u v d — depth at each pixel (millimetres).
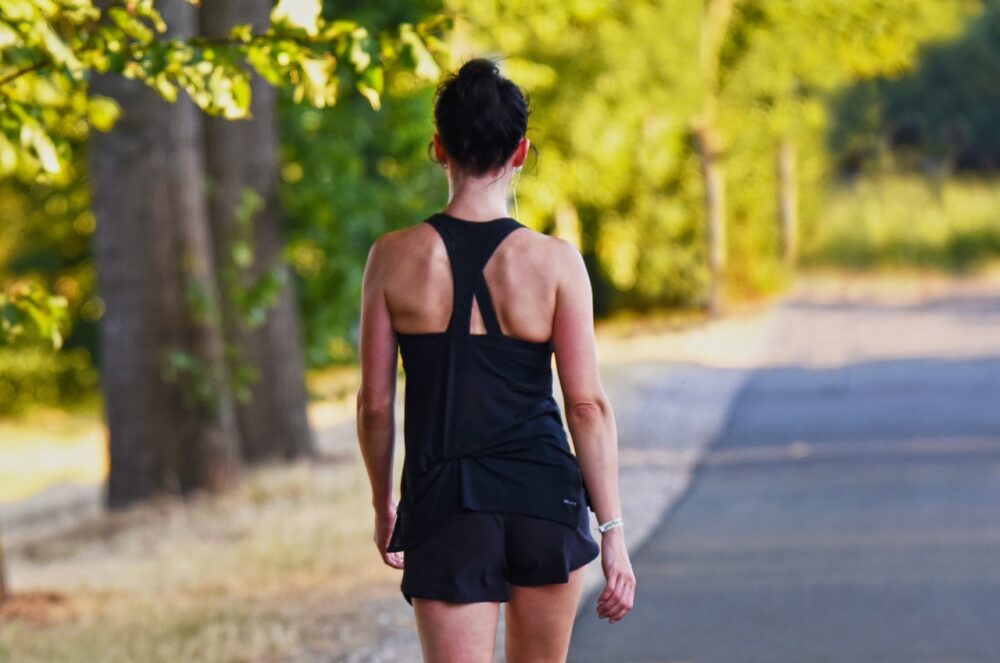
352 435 51781
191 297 37688
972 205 137750
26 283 18906
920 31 86750
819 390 54656
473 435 10609
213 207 41531
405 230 10914
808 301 106500
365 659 19484
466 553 10531
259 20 39719
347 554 27359
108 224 37750
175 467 37812
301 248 47188
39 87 18969
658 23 80062
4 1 15430
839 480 34750
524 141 10969
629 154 85938
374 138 48344
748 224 109188
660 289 100438
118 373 37844
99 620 22656
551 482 10648
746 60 88500
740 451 40688
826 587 23609
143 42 17062
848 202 144750
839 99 160750
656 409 50719
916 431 42719
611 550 10758
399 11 47781
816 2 86375
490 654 10633
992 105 176750
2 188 88688
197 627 21562
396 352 10938
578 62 79312
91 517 37469
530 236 10797
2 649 20875
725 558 26328
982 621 21094
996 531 27719
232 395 42125
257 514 33688
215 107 16688
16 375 94625
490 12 61531
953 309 92938
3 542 36438
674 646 20297
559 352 10766
